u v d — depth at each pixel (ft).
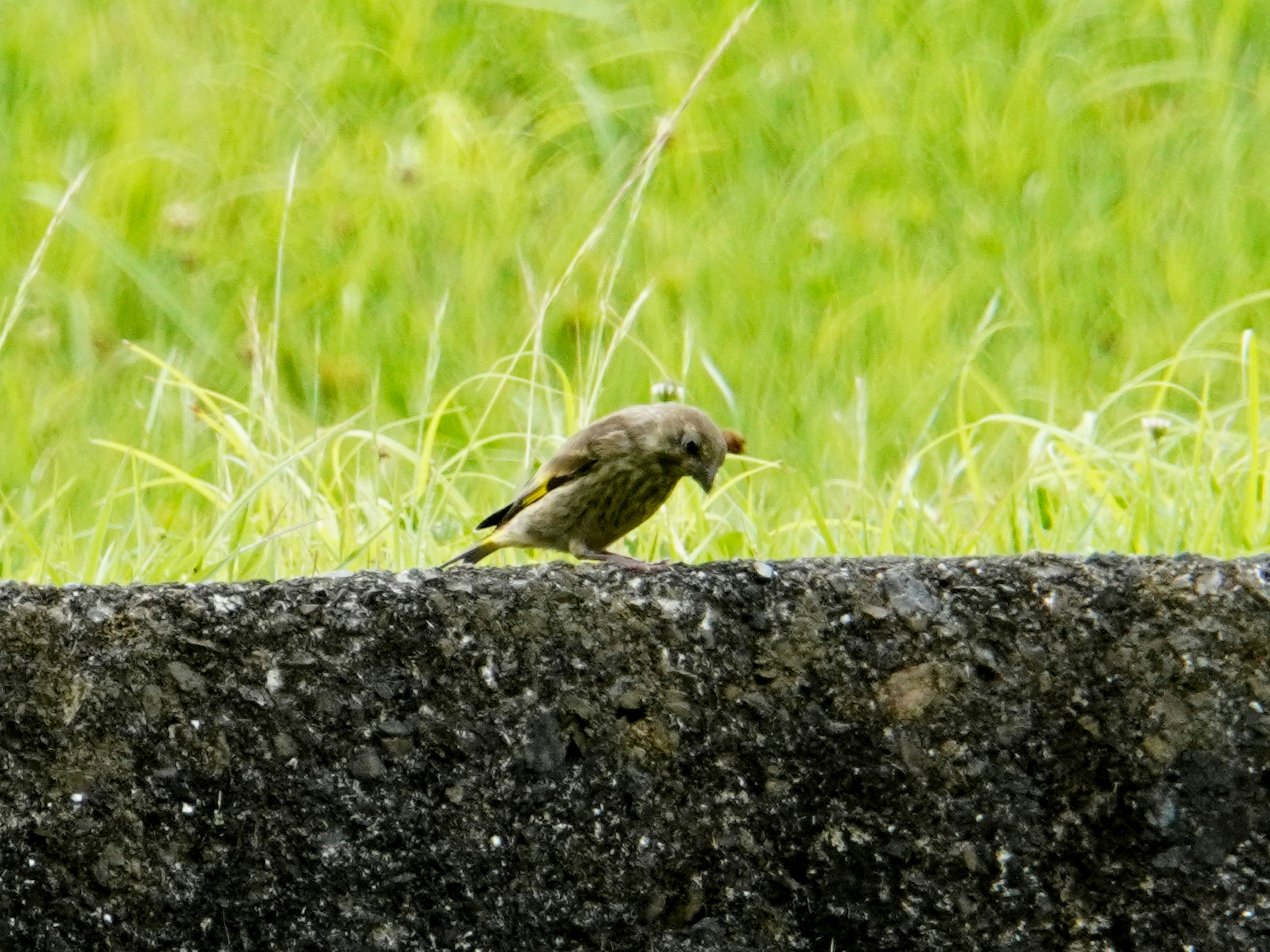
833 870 19.48
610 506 27.14
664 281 47.78
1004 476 39.17
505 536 27.86
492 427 43.70
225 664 18.80
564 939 19.17
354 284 48.08
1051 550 30.07
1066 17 59.47
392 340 46.34
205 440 41.98
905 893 19.53
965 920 19.54
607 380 44.06
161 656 18.71
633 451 26.73
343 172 52.85
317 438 30.81
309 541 30.12
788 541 32.01
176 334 47.09
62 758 18.54
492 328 46.70
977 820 19.58
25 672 18.52
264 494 31.60
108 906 18.56
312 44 59.57
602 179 52.75
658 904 19.29
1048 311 46.32
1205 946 19.63
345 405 44.60
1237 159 53.31
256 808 18.79
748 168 53.78
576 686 19.29
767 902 19.40
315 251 49.90
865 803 19.53
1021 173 53.01
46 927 18.47
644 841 19.29
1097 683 19.74
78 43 58.03
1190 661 19.74
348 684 18.98
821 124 55.06
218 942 18.70
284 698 18.88
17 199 50.55
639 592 19.44
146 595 18.76
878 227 49.85
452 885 19.03
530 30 61.21
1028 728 19.67
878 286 47.70
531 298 37.55
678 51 59.00
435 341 36.04
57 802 18.52
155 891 18.61
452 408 44.14
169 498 38.65
